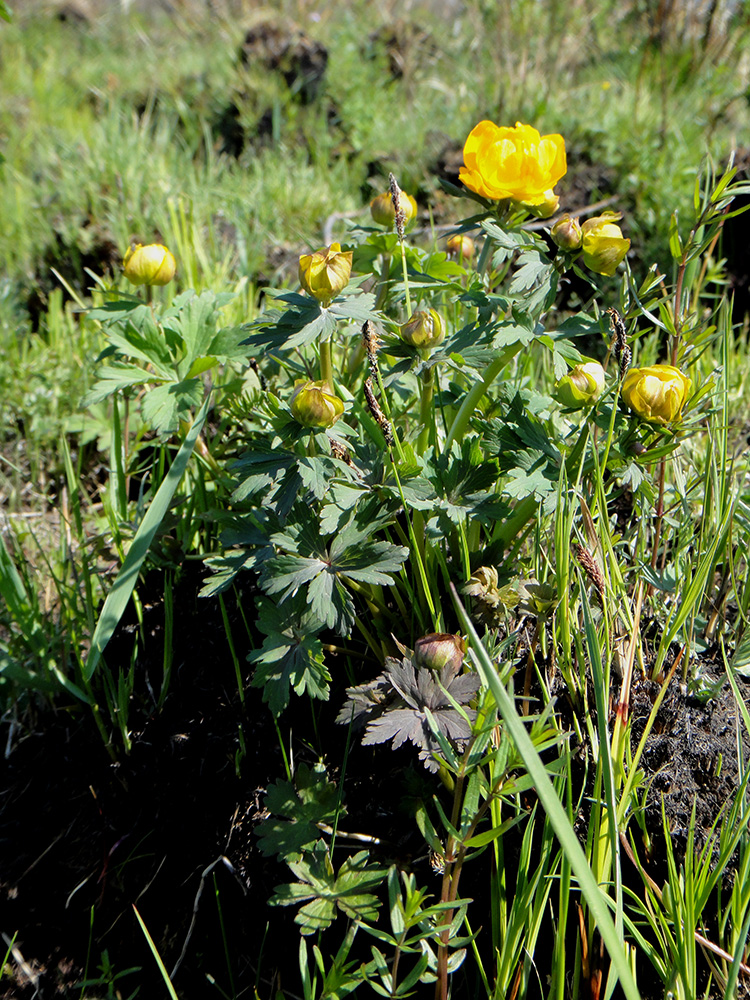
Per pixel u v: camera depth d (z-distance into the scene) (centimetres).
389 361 39
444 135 104
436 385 39
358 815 36
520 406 36
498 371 37
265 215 86
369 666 40
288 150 112
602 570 35
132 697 43
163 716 42
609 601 35
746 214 75
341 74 128
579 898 32
